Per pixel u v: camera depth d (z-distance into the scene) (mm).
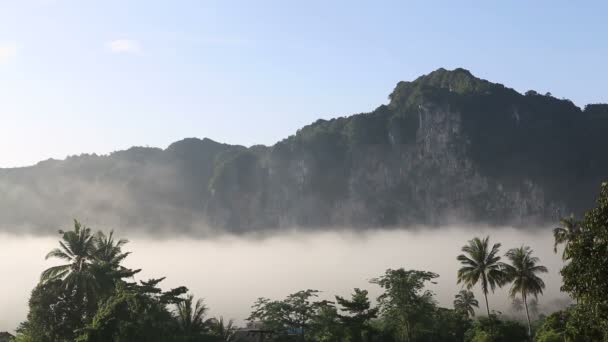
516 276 120250
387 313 129000
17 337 87062
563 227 96312
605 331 38750
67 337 80000
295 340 113062
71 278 83875
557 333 95438
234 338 106562
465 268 121000
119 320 71938
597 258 38156
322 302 119500
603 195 39656
